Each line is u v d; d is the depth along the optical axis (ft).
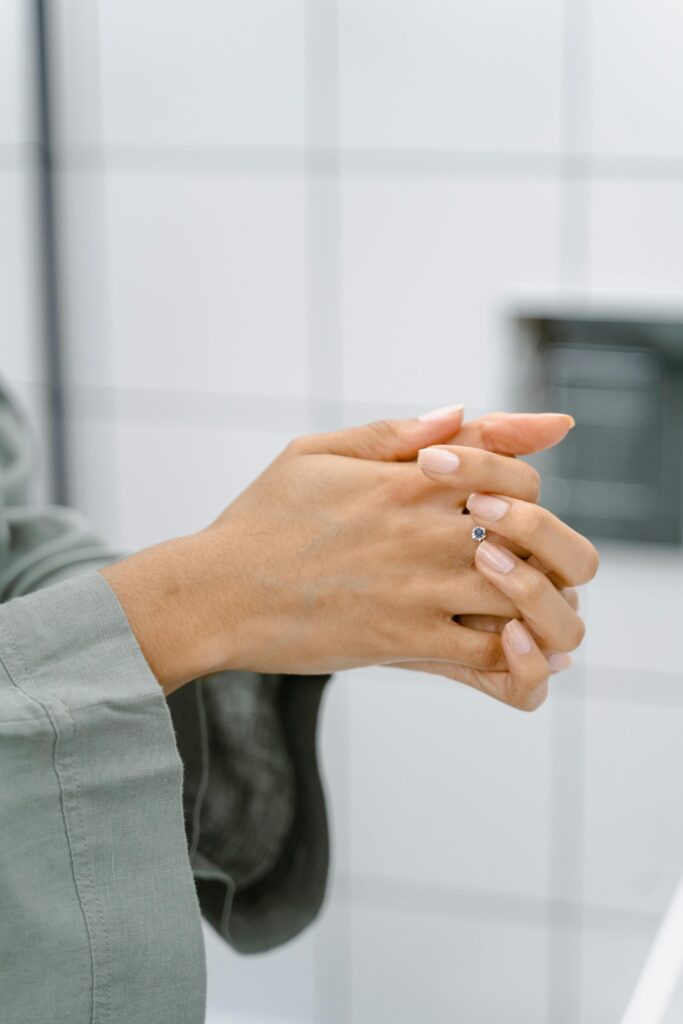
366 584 1.57
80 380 4.25
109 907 1.37
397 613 1.59
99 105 4.05
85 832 1.37
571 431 3.98
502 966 4.33
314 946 4.45
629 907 4.22
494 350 3.98
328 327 4.07
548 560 1.56
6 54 4.03
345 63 3.88
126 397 4.24
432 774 4.27
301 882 1.97
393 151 3.91
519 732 4.21
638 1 3.67
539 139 3.82
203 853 1.96
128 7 3.97
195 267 4.11
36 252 4.16
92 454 4.30
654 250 3.82
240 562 1.54
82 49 4.02
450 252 3.95
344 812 4.35
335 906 4.41
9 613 1.44
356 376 4.09
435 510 1.57
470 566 1.58
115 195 4.11
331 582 1.56
